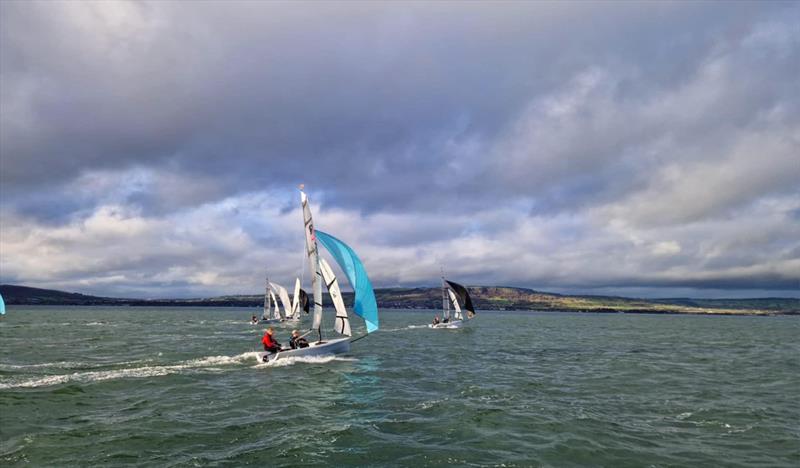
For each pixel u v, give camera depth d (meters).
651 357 39.12
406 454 13.30
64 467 12.06
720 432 16.02
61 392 21.22
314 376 26.38
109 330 68.12
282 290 95.06
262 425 16.17
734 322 163.38
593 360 36.44
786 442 14.96
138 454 13.09
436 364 32.69
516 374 28.41
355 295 35.44
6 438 14.38
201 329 73.31
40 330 65.62
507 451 13.68
